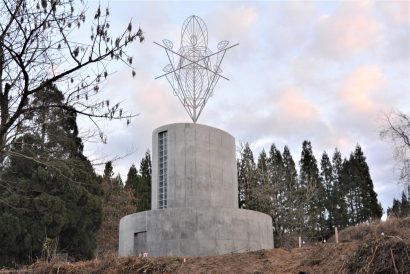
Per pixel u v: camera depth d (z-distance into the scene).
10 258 24.83
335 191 50.38
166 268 11.23
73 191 27.00
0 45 7.39
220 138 20.19
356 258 8.63
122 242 19.02
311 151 53.09
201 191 18.72
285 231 37.81
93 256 28.11
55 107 7.96
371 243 8.68
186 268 11.08
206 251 16.92
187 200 18.45
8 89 7.64
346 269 8.65
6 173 24.62
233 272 10.33
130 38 7.62
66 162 9.56
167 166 19.17
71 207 27.28
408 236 9.80
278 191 39.91
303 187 45.06
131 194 40.72
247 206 38.94
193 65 21.05
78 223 27.62
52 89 7.89
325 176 53.12
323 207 48.91
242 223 18.09
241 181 41.03
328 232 46.47
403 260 7.93
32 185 25.53
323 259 9.80
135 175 47.00
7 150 8.50
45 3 7.27
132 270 11.50
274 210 37.88
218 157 19.80
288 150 51.94
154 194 19.36
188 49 21.16
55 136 8.81
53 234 25.88
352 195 50.25
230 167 20.33
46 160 9.02
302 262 10.00
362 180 49.69
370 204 48.12
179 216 17.33
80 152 9.91
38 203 25.44
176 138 19.30
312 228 42.16
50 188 26.44
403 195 50.03
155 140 20.03
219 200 19.22
